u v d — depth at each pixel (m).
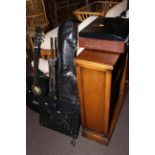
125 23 1.34
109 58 1.15
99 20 1.46
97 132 1.47
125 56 1.54
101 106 1.29
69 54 1.45
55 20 3.48
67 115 1.55
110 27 1.27
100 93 1.23
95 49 1.25
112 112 1.53
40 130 1.67
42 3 2.88
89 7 2.86
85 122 1.47
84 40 1.24
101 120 1.37
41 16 2.90
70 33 1.45
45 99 1.58
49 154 1.44
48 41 1.82
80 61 1.16
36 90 1.62
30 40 2.60
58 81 1.54
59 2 3.56
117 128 1.62
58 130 1.63
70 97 1.52
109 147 1.46
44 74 1.69
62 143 1.53
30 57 2.51
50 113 1.61
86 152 1.44
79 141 1.54
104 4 2.90
